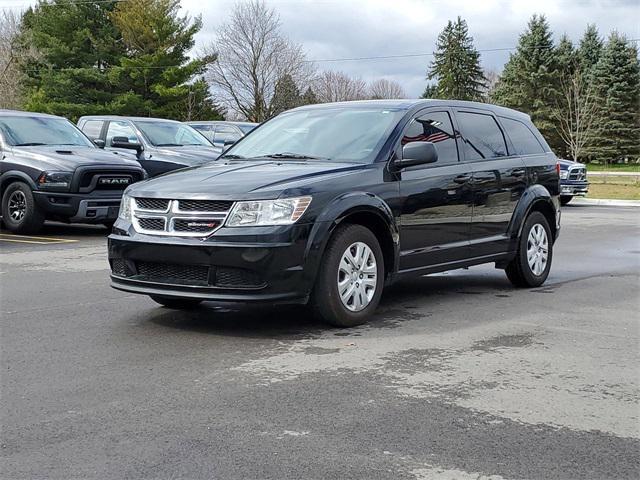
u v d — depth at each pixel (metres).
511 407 4.14
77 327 5.97
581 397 4.32
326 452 3.50
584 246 12.13
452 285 8.23
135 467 3.34
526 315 6.55
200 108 49.78
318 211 5.61
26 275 8.49
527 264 7.89
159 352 5.23
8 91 52.94
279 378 4.62
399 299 7.33
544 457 3.47
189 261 5.48
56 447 3.56
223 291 5.43
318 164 6.23
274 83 55.25
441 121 7.13
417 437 3.69
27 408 4.08
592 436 3.73
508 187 7.62
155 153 14.28
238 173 5.95
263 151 6.96
